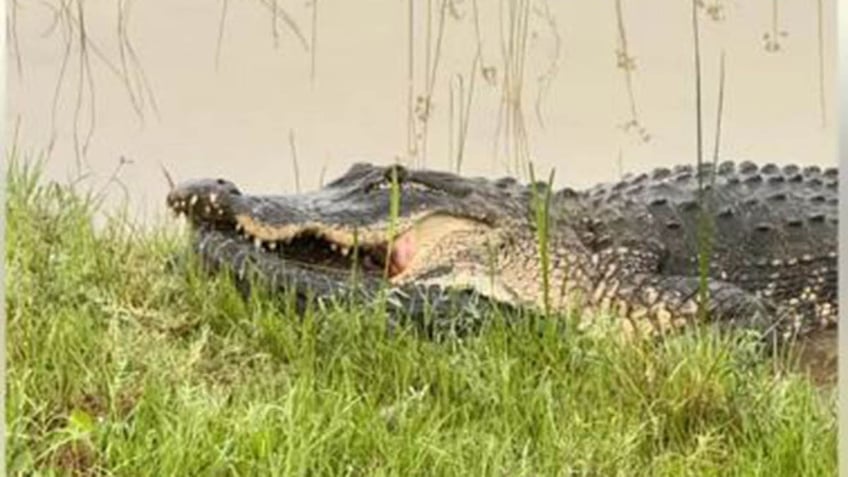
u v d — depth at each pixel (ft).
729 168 21.35
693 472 20.21
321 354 20.49
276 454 19.63
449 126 20.92
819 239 22.94
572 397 20.52
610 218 21.90
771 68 20.90
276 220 20.59
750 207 22.91
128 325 20.24
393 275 21.03
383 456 19.95
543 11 20.81
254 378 20.22
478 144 20.95
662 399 20.44
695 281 22.39
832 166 21.13
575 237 21.70
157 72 20.57
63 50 20.38
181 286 20.53
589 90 20.93
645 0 20.89
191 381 20.07
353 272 20.98
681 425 20.40
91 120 20.40
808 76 20.92
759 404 20.61
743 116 20.97
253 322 20.54
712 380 20.51
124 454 19.40
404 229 21.02
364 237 20.92
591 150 21.07
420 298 20.97
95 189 20.39
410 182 20.97
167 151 20.54
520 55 20.84
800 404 20.70
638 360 20.70
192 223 20.58
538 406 20.42
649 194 21.98
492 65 20.84
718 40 20.88
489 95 20.88
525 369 20.65
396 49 20.80
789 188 22.27
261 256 20.72
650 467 20.26
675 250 22.47
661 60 20.89
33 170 20.24
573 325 21.24
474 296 21.24
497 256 21.34
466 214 21.13
